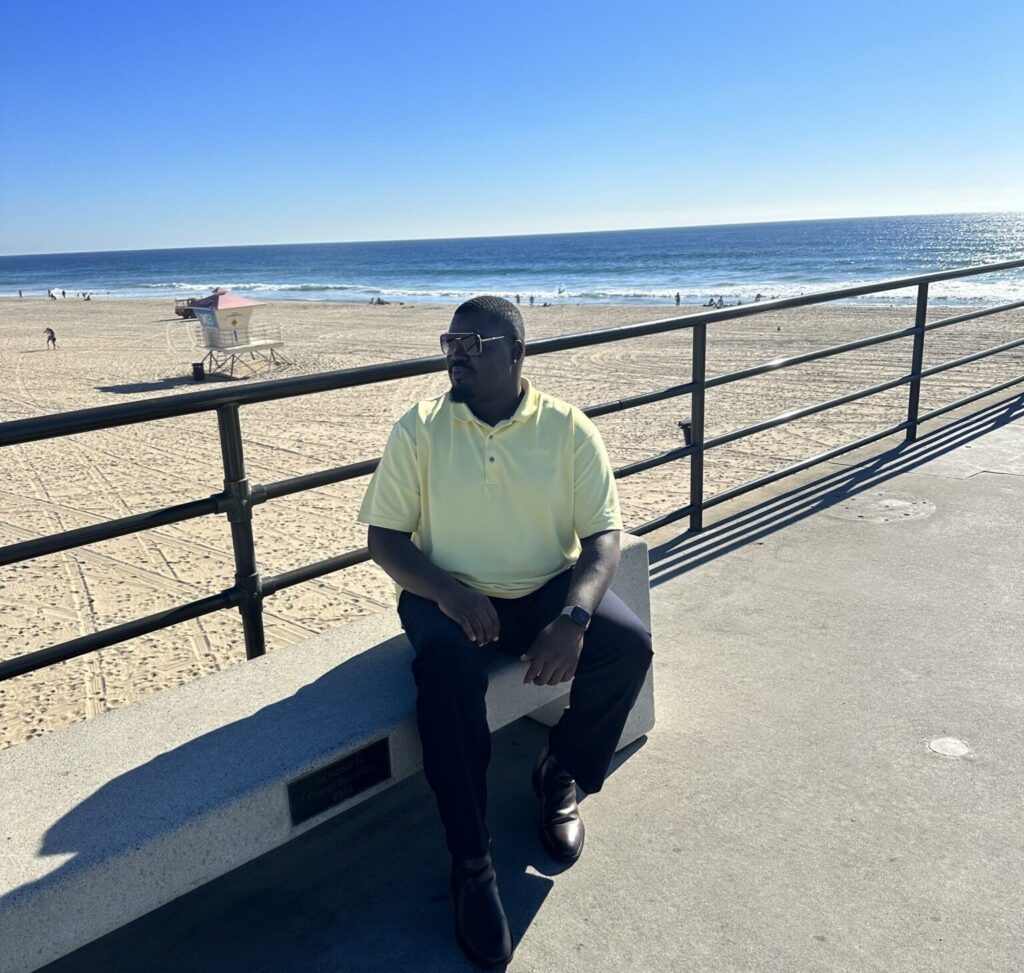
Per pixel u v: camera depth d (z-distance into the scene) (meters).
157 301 54.84
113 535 2.50
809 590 3.85
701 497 4.64
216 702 2.31
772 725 2.86
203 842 1.89
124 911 1.79
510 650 2.44
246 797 1.94
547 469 2.31
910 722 2.85
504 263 111.50
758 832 2.37
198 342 25.55
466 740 2.05
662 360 16.22
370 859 2.32
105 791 1.95
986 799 2.46
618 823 2.42
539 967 1.96
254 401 2.69
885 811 2.43
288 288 76.12
